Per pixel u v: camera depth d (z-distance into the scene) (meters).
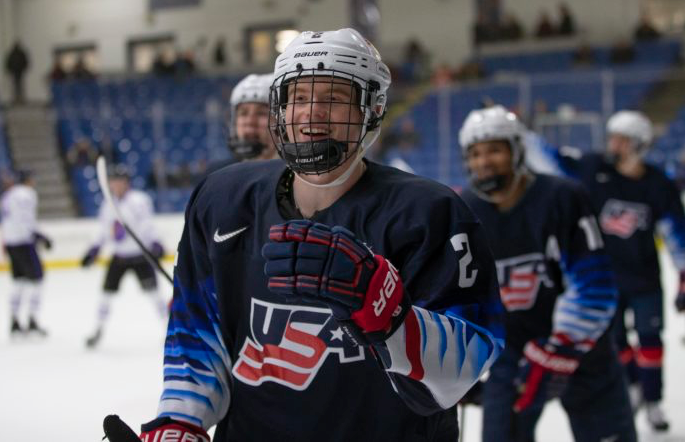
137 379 8.62
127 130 22.67
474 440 6.34
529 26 32.28
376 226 2.29
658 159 21.58
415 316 2.07
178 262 2.62
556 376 3.96
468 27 32.84
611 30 30.95
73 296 14.99
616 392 4.33
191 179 20.22
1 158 21.06
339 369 2.35
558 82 23.03
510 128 4.25
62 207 20.80
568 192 4.22
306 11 33.84
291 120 2.30
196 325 2.56
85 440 6.49
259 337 2.44
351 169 2.32
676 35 28.56
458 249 2.24
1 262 18.55
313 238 1.91
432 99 24.73
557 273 4.30
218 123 21.92
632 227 6.87
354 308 1.91
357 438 2.39
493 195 4.31
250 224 2.47
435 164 22.02
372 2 34.19
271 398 2.45
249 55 34.81
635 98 23.39
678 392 8.02
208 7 34.84
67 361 9.59
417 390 2.13
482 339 2.24
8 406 7.53
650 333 6.81
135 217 10.52
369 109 2.33
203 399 2.49
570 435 6.56
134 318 12.65
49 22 36.62
